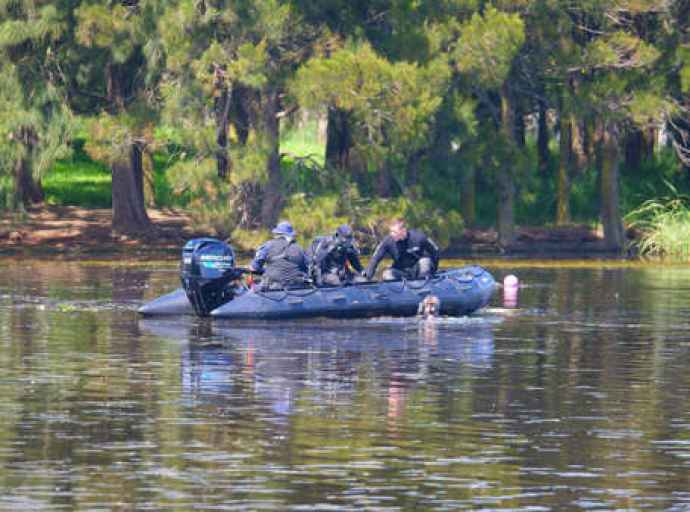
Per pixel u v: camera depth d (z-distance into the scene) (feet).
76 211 513.04
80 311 248.32
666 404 148.25
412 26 417.90
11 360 180.45
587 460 119.55
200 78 402.31
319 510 102.63
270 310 228.22
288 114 423.64
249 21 400.67
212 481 111.04
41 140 428.15
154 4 413.18
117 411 141.38
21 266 380.58
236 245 449.89
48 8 417.49
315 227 397.39
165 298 239.71
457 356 187.21
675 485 110.73
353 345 198.70
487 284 245.24
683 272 372.17
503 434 130.72
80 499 105.19
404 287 235.61
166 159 579.07
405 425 134.82
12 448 123.03
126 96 454.81
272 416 139.03
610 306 266.16
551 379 166.40
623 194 519.60
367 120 396.78
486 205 516.73
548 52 442.09
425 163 444.96
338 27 425.69
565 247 471.21
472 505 104.22
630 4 443.32
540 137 532.32
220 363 177.78
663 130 542.98
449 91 430.20
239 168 399.44
